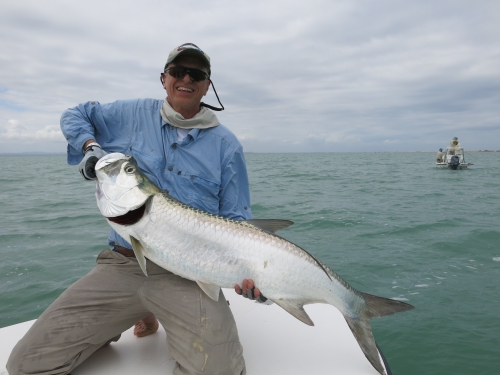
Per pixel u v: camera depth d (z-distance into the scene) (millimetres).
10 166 50438
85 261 6582
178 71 2828
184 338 2488
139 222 2512
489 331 4297
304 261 2635
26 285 5562
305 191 16969
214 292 2562
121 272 2709
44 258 6746
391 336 4250
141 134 2973
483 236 8273
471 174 28625
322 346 2852
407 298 5133
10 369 2375
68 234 8469
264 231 2646
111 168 2477
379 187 18844
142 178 2527
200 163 2912
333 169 36719
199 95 2945
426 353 3949
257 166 42906
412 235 8477
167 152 2908
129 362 2678
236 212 3078
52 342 2408
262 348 2830
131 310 2697
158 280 2676
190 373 2447
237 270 2578
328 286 2682
